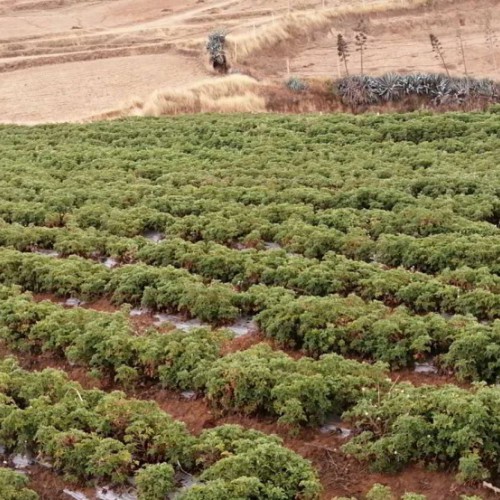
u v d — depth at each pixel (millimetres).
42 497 11164
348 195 19984
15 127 31016
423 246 16594
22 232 19578
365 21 44969
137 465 11266
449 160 22750
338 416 12016
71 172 24484
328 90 33469
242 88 34031
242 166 23734
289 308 14219
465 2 46969
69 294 16922
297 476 10273
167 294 15719
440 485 10477
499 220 18766
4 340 15148
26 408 12320
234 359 12812
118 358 13609
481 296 14242
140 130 28531
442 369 12906
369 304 14453
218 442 10945
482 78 33188
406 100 32188
